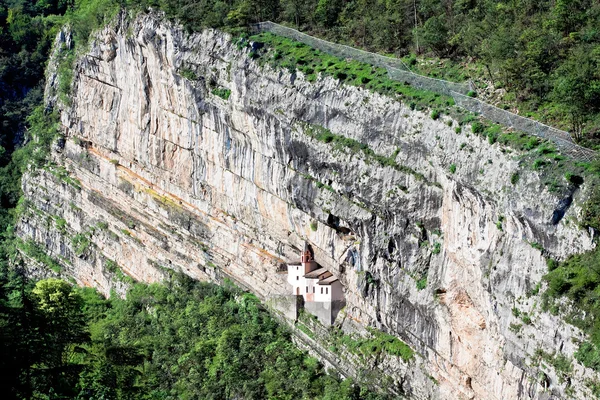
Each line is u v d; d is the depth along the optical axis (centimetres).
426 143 10794
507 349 9512
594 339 8562
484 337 10044
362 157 11588
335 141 11956
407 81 11706
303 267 12888
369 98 11656
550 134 9906
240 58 13525
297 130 12462
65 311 11981
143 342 13425
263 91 12988
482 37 12306
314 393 11831
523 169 9538
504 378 9656
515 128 10112
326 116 12138
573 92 10144
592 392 8506
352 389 11581
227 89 13688
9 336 10019
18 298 12012
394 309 11481
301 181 12606
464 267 10250
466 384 10375
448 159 10444
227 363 12588
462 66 12150
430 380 10981
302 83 12500
